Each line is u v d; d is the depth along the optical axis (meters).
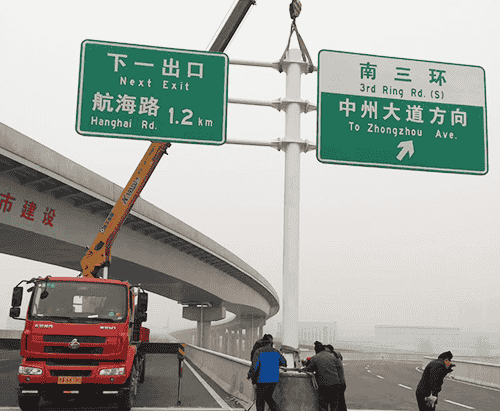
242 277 55.94
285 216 9.75
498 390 21.09
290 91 10.00
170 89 9.70
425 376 9.82
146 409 12.53
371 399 16.50
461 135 10.26
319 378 9.38
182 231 35.22
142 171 15.77
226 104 9.81
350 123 9.97
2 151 20.03
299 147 9.89
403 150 10.02
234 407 13.12
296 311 9.59
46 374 11.44
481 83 10.51
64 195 25.02
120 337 11.98
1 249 28.41
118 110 9.48
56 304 12.13
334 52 10.16
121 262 32.16
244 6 10.28
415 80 10.32
